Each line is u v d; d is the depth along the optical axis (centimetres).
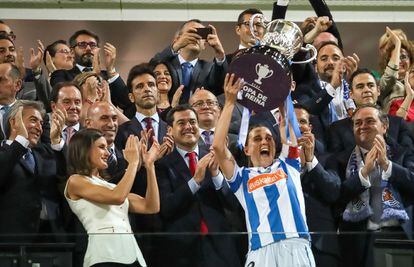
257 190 963
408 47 1336
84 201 930
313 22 1340
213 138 1048
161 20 1591
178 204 996
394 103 1279
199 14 1600
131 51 1591
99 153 948
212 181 1015
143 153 977
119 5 1588
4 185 989
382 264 924
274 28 984
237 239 916
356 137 1077
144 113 1130
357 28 1628
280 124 985
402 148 1094
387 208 1030
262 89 952
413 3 1631
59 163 1020
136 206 964
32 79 1309
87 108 1101
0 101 1144
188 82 1258
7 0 1568
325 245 925
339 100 1204
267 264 915
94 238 896
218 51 1248
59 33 1577
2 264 891
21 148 984
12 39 1353
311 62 1281
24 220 989
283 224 948
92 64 1304
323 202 1040
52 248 894
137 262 895
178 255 902
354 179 1036
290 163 978
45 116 1097
